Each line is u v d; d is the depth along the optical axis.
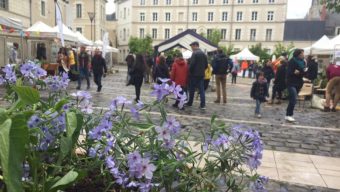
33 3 26.00
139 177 1.67
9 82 2.55
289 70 7.63
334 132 6.78
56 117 1.91
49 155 1.96
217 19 60.97
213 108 9.30
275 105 10.78
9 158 1.26
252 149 2.01
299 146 5.57
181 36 14.62
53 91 2.61
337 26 60.09
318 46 14.22
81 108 2.22
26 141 1.38
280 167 4.41
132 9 64.56
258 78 8.23
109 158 1.81
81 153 2.27
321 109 10.20
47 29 13.50
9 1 21.98
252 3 59.00
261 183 2.23
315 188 3.72
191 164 2.23
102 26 52.91
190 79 9.10
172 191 1.85
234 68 22.31
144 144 1.98
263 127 6.96
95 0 50.00
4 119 1.40
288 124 7.43
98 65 11.84
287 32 61.00
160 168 1.83
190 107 9.20
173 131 1.89
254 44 59.97
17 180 1.27
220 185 2.07
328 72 9.94
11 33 12.66
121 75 24.30
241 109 9.40
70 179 1.54
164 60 10.73
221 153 2.02
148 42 54.03
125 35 68.31
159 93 2.01
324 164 4.63
